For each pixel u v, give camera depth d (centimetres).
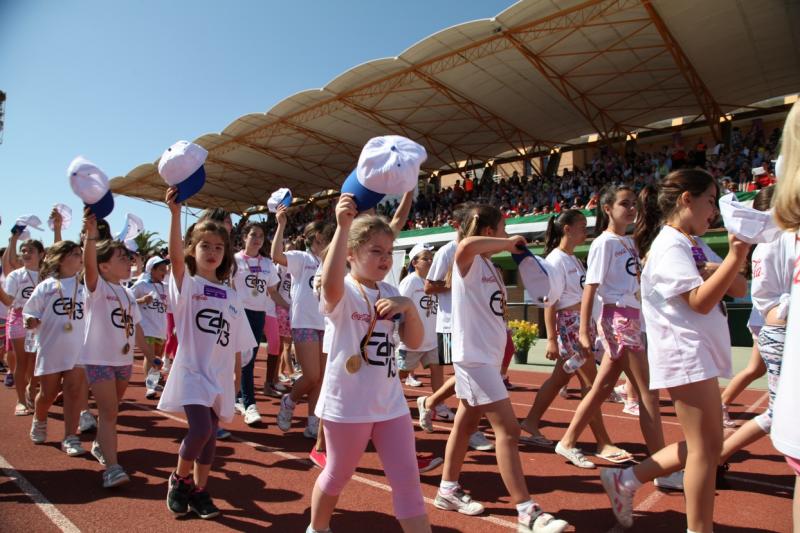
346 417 267
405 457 270
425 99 2006
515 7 1391
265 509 364
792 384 176
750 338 1328
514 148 2580
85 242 412
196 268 386
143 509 363
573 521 343
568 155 2586
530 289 337
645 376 401
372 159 243
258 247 679
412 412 697
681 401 276
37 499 379
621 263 419
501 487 407
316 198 3478
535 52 1642
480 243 331
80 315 516
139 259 1089
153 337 800
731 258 248
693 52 1612
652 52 1642
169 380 354
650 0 1347
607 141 2259
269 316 783
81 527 332
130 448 516
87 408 579
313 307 538
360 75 1788
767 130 2084
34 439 526
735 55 1634
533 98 1994
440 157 2741
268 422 627
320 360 539
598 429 475
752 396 770
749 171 1677
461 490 362
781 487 403
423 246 668
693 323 276
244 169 2889
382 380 275
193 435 336
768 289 387
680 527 331
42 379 509
